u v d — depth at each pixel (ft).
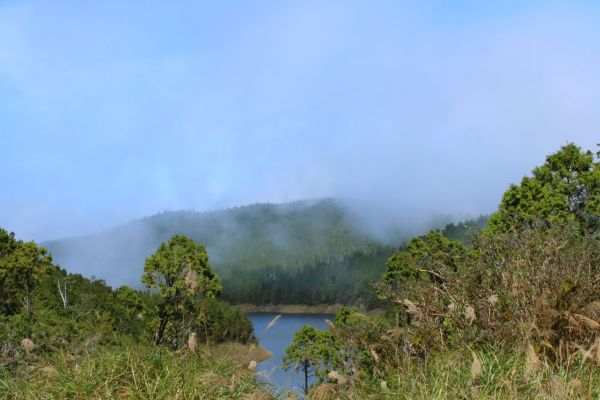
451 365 19.53
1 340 32.09
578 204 91.04
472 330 21.89
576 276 21.74
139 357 21.83
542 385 17.07
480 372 16.78
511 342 20.85
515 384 17.38
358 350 21.72
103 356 22.21
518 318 21.36
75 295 99.81
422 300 24.27
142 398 19.38
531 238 25.49
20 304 63.05
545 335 19.42
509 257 24.67
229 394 20.10
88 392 19.70
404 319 23.32
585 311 20.40
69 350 23.95
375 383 20.25
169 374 20.71
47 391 20.47
